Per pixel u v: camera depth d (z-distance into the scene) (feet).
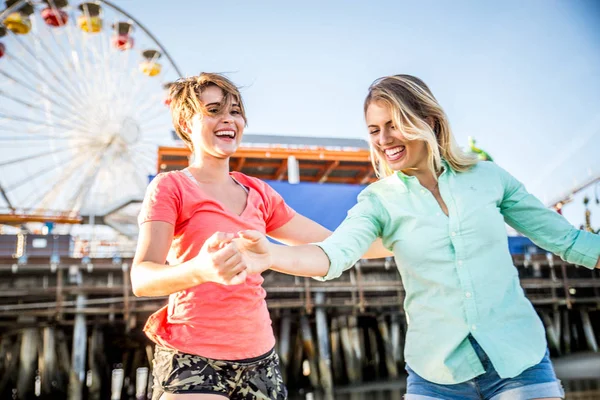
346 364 64.54
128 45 80.59
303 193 56.49
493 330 7.56
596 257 8.02
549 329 71.10
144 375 74.74
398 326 67.62
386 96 8.14
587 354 71.82
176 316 8.40
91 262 58.34
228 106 9.12
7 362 61.72
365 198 8.56
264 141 68.39
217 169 9.34
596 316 76.13
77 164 76.18
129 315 57.98
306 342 62.80
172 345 8.23
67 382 60.34
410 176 8.43
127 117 78.74
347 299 64.59
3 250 66.03
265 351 8.71
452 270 7.79
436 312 7.81
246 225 8.95
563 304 71.56
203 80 9.23
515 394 7.28
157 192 8.45
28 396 58.44
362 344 71.31
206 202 8.71
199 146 9.21
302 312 63.31
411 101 8.25
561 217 8.36
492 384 7.48
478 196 8.05
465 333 7.57
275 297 63.52
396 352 66.59
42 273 58.34
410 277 8.12
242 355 8.38
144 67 80.74
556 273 71.92
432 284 7.88
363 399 55.67
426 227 7.98
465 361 7.55
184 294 8.43
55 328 59.88
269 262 6.51
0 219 69.41
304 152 68.74
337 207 56.80
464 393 7.57
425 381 7.81
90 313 58.03
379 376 70.03
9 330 59.00
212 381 8.07
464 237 7.84
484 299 7.65
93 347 59.52
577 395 48.01
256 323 8.63
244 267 5.97
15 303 58.65
